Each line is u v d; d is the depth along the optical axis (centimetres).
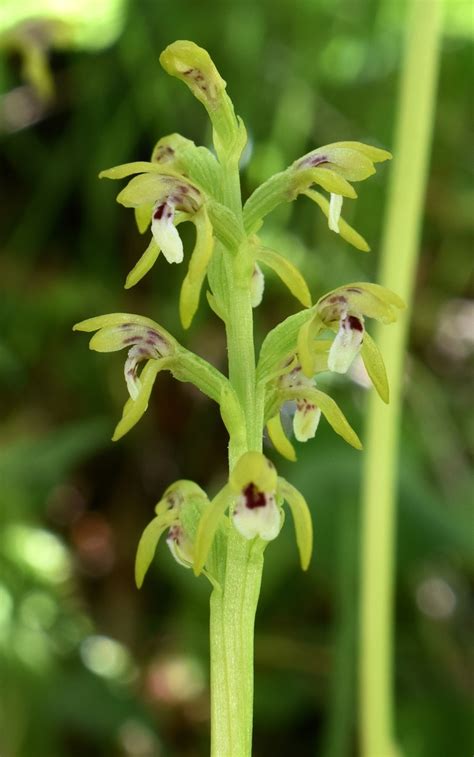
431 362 47
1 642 34
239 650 17
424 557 34
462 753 34
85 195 43
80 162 43
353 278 42
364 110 43
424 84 26
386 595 27
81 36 38
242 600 17
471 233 46
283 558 36
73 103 43
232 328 17
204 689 40
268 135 42
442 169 46
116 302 44
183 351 17
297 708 37
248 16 41
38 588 37
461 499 38
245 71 41
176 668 41
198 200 17
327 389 40
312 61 42
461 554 35
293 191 17
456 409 45
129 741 38
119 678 38
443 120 45
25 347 43
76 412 45
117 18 39
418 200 27
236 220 17
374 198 43
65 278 44
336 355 17
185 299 16
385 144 43
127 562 44
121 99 42
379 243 43
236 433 17
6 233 45
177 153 17
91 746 38
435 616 41
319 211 42
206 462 46
